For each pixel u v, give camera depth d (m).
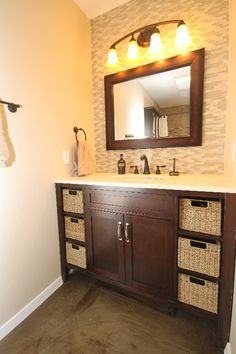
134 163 1.90
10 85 1.25
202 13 1.48
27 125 1.37
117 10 1.81
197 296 1.17
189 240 1.16
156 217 1.24
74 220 1.61
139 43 1.70
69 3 1.70
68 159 1.74
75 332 1.22
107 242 1.47
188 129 1.61
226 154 1.47
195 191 1.10
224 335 1.07
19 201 1.33
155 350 1.09
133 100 1.81
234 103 1.24
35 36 1.40
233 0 1.29
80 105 1.88
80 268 1.63
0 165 1.15
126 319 1.30
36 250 1.47
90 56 1.99
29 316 1.36
